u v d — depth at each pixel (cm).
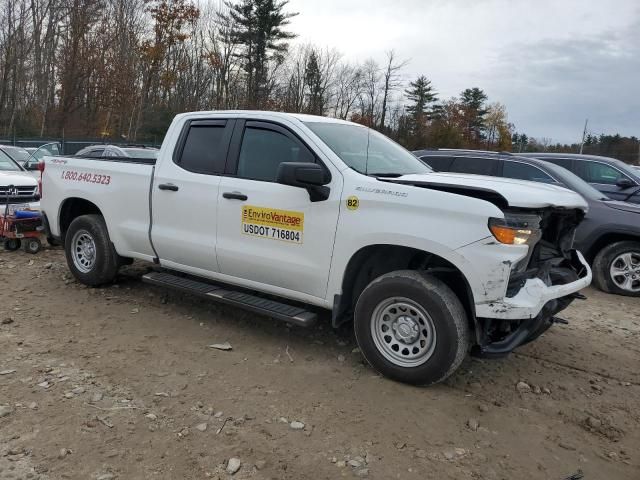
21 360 429
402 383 415
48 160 657
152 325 521
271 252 461
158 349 464
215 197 492
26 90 4347
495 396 411
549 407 400
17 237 791
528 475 314
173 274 575
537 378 449
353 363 452
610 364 490
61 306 564
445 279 420
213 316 553
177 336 496
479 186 392
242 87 5169
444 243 379
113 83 4188
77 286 635
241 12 5159
